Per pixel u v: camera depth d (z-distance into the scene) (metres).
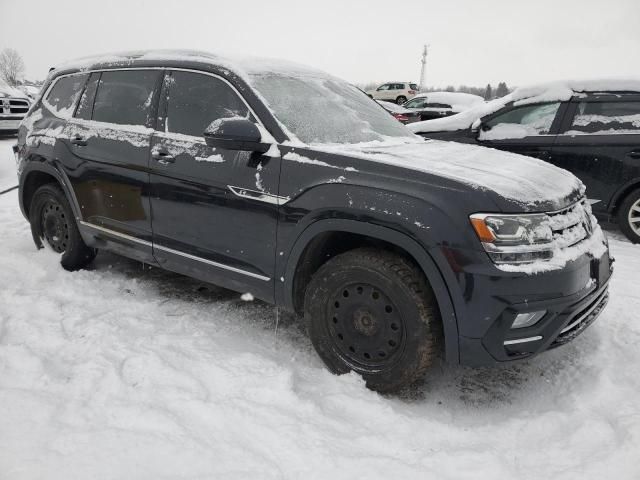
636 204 5.16
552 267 2.27
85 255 4.13
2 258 4.27
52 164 3.96
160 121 3.34
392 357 2.52
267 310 3.59
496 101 6.05
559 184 2.70
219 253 3.04
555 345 2.47
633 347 2.98
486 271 2.22
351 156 2.60
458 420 2.45
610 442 2.19
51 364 2.67
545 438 2.29
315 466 2.02
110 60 3.84
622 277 4.15
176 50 3.54
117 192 3.54
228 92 3.09
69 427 2.16
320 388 2.61
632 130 5.09
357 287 2.57
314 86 3.44
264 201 2.77
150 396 2.41
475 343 2.29
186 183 3.10
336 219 2.52
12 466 1.92
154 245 3.39
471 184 2.32
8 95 11.60
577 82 5.45
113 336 2.96
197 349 2.90
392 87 30.38
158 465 1.96
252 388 2.52
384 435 2.25
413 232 2.31
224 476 1.92
